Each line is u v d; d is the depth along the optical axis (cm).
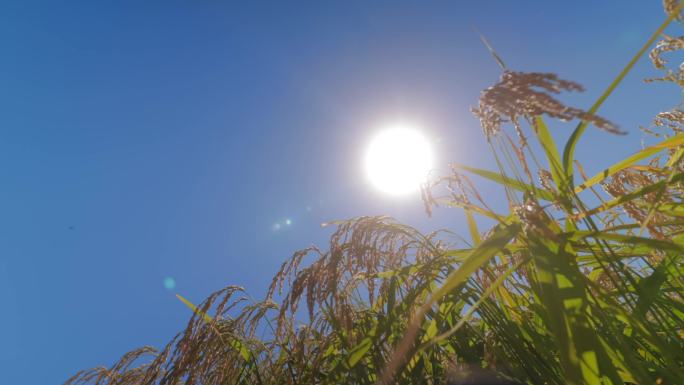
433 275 214
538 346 178
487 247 123
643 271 204
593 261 183
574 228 159
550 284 131
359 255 221
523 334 194
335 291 222
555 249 146
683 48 163
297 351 239
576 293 135
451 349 250
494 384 203
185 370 239
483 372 210
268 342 281
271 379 261
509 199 169
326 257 227
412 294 211
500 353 200
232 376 255
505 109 122
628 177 190
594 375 128
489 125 137
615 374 125
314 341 255
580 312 134
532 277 172
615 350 150
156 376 257
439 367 235
